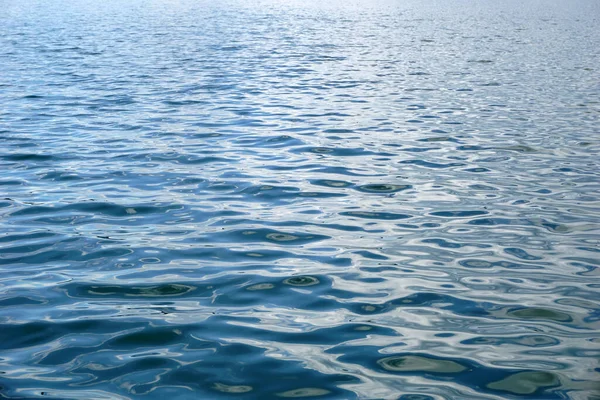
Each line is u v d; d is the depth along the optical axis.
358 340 4.78
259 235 6.86
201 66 19.52
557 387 4.19
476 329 4.97
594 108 14.26
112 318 5.07
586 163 9.92
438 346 4.70
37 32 28.50
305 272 5.97
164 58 21.08
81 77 17.38
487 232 7.05
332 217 7.43
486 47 25.67
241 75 17.98
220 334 4.84
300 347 4.66
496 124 12.57
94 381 4.22
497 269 6.11
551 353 4.62
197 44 24.91
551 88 16.81
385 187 8.57
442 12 44.75
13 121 12.31
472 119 12.98
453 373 4.35
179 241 6.68
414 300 5.45
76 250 6.43
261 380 4.23
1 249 6.44
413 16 40.97
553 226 7.26
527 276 5.96
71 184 8.58
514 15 42.94
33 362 4.45
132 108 13.57
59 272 5.93
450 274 5.98
